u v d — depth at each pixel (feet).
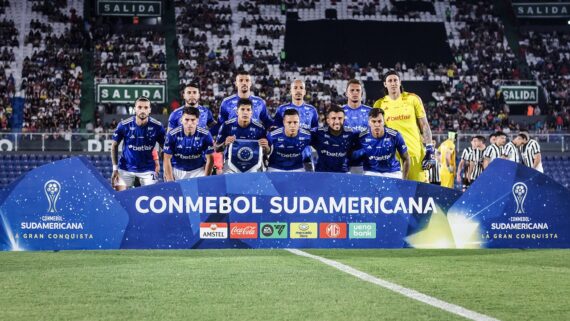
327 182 27.32
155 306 16.56
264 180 27.12
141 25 123.24
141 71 112.88
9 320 15.15
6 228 26.53
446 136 86.99
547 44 125.80
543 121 109.81
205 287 18.99
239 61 119.24
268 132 34.91
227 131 33.83
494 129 104.88
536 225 27.84
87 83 108.68
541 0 124.36
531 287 19.19
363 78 118.01
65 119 100.17
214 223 26.99
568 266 23.27
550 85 116.88
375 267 22.77
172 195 26.91
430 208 27.53
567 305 16.75
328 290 18.61
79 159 26.71
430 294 18.12
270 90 111.65
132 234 26.78
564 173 90.22
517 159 47.37
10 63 110.73
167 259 24.48
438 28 128.16
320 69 118.52
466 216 27.63
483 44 124.88
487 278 20.72
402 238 27.48
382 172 31.94
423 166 34.68
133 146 35.88
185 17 125.18
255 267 22.61
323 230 27.32
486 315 15.66
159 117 100.12
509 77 118.52
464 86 115.03
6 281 19.94
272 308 16.35
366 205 27.40
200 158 34.09
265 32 124.67
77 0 123.13
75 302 17.01
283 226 27.17
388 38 125.70
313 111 36.81
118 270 21.91
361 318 15.35
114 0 116.16
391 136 31.71
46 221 26.63
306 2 131.34
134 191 26.84
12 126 98.99
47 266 22.80
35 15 119.85
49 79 108.06
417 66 119.75
